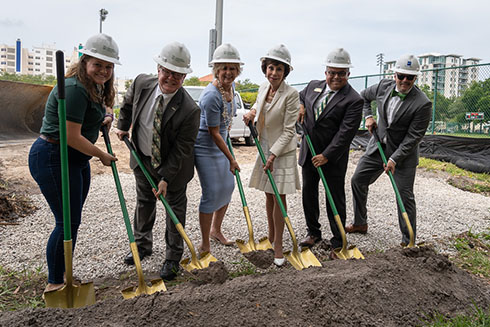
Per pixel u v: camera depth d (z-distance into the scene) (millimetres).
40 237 4398
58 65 2334
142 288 2863
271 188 3930
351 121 3984
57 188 2783
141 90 3359
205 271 2975
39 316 2406
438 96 11648
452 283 3441
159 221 5090
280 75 3723
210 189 3783
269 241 3947
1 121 10148
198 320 2521
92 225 4812
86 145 2775
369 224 5469
